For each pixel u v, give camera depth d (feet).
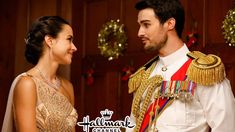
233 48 9.05
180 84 5.97
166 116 5.92
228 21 8.92
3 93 12.68
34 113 6.54
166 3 6.10
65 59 6.95
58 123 6.74
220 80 5.73
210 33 9.50
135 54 11.08
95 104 11.96
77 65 12.32
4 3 13.03
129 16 11.30
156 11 6.07
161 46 6.22
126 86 11.28
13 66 12.79
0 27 12.88
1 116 12.60
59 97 6.91
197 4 9.75
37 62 7.00
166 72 6.24
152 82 6.25
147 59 10.80
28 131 6.43
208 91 5.75
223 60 9.20
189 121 5.84
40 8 12.80
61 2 12.60
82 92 12.30
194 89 5.87
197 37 9.69
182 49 6.28
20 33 12.87
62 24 6.93
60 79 7.38
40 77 6.84
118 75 11.46
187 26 9.89
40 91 6.70
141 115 6.18
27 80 6.60
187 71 5.98
